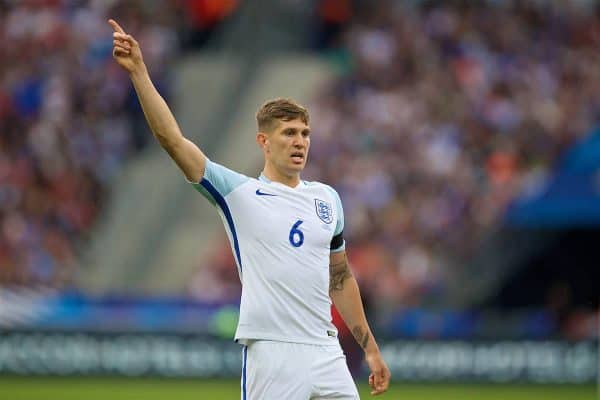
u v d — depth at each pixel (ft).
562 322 243.81
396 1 323.98
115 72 300.40
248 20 336.49
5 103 288.71
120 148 293.43
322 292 78.43
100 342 219.61
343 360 78.95
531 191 261.65
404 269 254.88
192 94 318.04
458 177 272.31
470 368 227.61
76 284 266.36
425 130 284.61
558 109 289.94
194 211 285.64
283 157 79.00
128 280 272.10
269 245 77.61
